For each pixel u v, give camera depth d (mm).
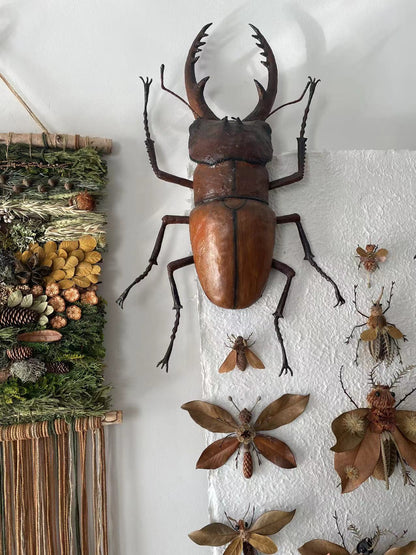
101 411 757
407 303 793
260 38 803
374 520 754
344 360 775
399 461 764
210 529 725
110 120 849
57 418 748
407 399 777
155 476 799
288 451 742
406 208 807
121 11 874
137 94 860
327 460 757
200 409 746
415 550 726
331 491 753
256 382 763
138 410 806
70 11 864
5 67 838
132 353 813
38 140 788
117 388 804
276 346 771
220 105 866
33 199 780
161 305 828
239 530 725
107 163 838
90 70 857
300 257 784
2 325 738
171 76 868
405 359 784
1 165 779
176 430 811
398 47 914
